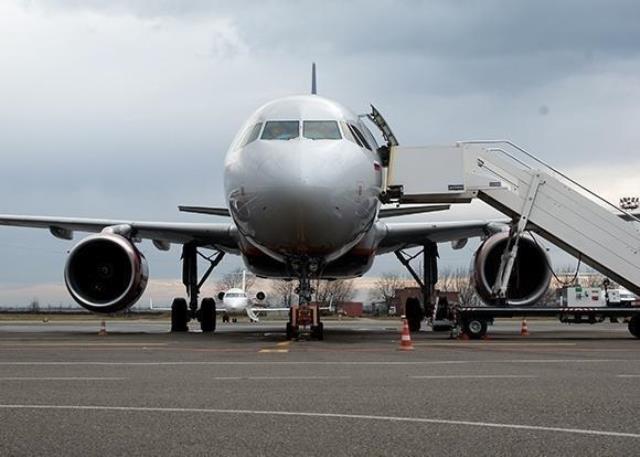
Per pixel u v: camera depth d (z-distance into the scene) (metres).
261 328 35.59
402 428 6.25
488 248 20.17
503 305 19.45
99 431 6.16
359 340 18.39
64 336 21.77
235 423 6.48
